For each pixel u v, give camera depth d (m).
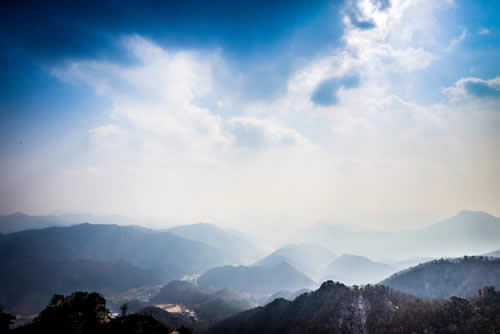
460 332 100.81
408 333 111.69
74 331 51.47
